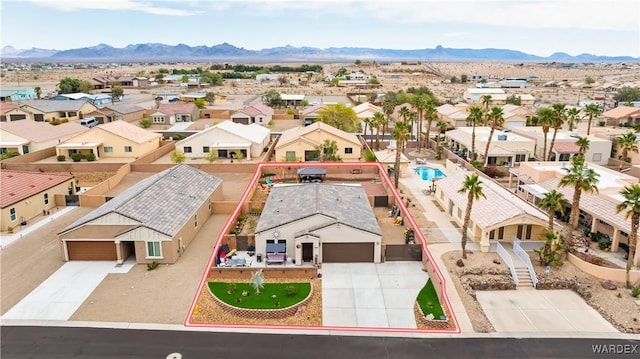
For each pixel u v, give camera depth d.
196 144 70.38
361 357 25.16
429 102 81.88
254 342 26.33
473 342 26.77
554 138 64.06
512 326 28.78
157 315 28.84
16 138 69.69
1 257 37.00
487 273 34.94
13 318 28.38
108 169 63.75
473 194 36.22
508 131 80.56
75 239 35.91
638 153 65.25
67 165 63.41
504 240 40.28
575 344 26.91
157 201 39.69
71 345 25.77
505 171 64.81
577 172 35.50
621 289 32.78
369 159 67.56
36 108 96.19
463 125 97.75
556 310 30.89
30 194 45.69
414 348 26.06
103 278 33.59
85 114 101.81
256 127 82.62
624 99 142.25
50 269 35.03
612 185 45.41
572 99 156.50
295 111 116.62
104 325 27.70
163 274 34.28
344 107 91.38
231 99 155.38
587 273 34.94
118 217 35.34
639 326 28.66
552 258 35.47
